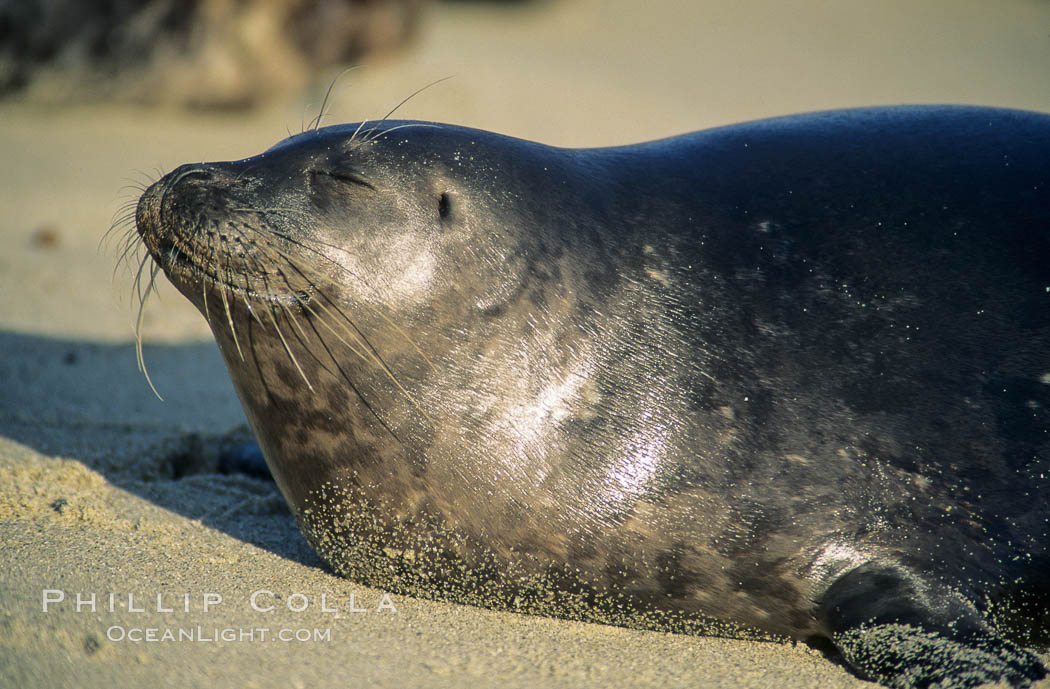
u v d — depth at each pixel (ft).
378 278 51.29
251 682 44.24
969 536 50.67
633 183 57.21
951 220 56.18
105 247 126.11
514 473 51.13
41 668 43.24
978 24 316.40
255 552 58.29
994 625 50.83
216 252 51.34
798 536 50.78
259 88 187.93
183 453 73.67
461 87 200.85
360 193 52.03
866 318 53.78
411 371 51.57
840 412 52.16
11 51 182.50
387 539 53.21
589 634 52.31
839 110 64.59
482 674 46.98
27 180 150.82
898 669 47.60
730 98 233.96
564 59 260.01
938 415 52.21
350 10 194.29
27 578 51.16
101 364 91.20
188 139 175.11
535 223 53.36
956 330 53.67
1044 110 223.30
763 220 56.13
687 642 52.54
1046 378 52.95
